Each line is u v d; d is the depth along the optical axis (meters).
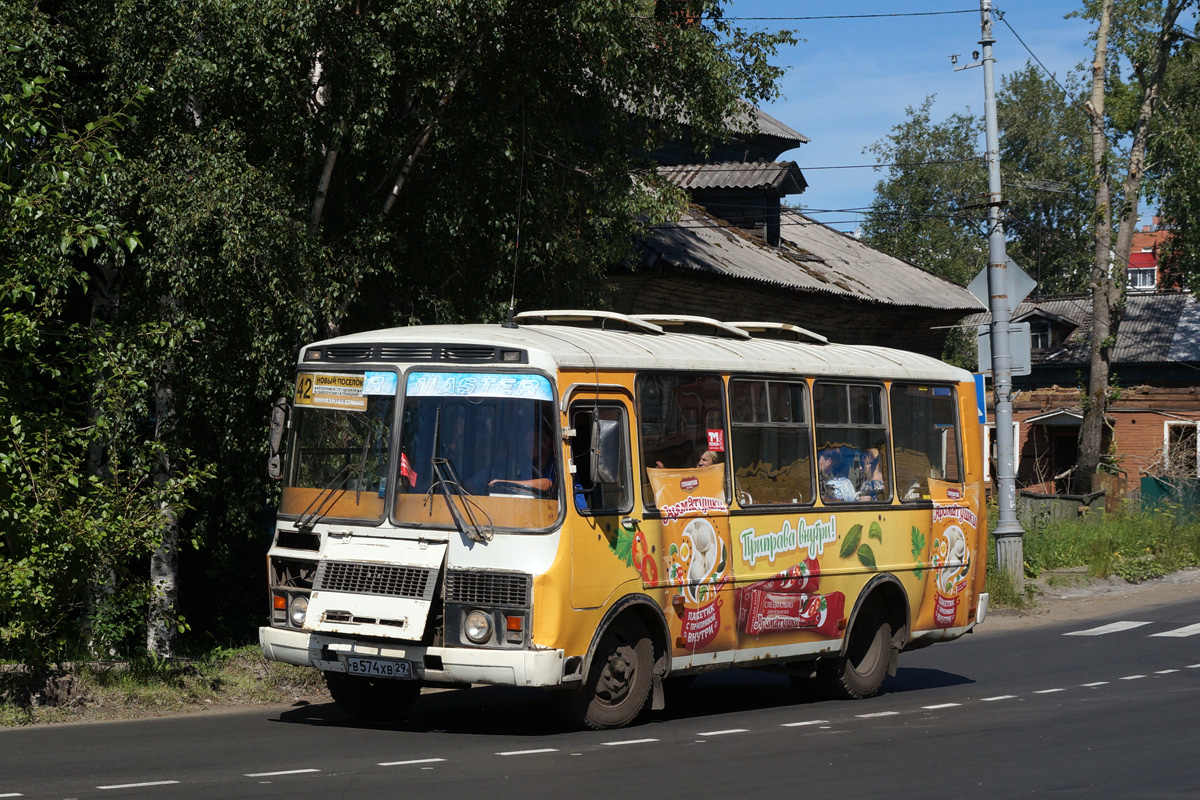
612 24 13.69
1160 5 36.25
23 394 10.77
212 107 13.39
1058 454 43.97
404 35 13.30
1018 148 63.00
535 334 9.76
